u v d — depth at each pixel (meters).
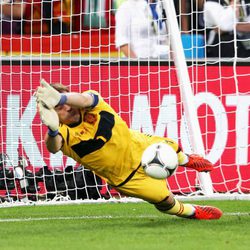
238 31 42.97
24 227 24.88
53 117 22.47
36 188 35.81
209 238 21.48
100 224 25.39
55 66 37.78
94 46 42.69
